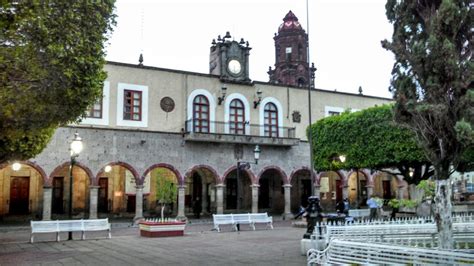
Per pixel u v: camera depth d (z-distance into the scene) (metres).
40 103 9.91
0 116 10.03
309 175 37.28
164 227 18.27
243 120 31.88
